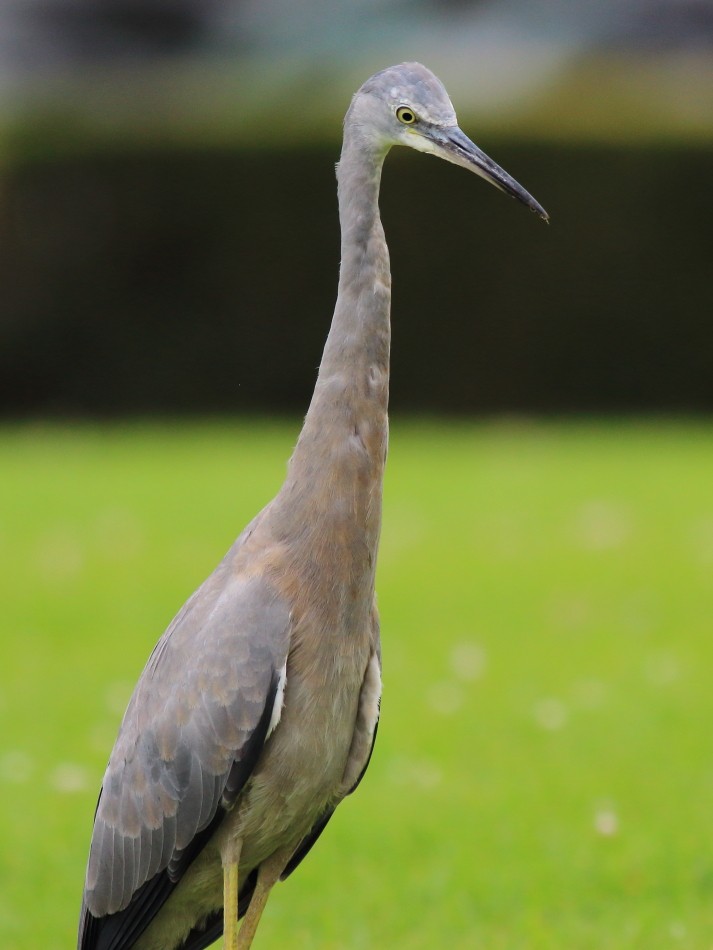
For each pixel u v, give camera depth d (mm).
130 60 39500
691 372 23281
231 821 5449
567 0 37656
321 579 5379
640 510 15961
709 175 22719
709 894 7320
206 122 23562
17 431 22906
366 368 5496
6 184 23234
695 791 8625
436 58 36281
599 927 6910
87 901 5801
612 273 23078
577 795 8578
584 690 10406
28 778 8805
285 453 19625
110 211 23281
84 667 10891
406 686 10586
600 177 22812
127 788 5559
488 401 23500
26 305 23625
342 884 7484
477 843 7938
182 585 13125
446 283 23219
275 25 38812
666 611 12359
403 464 18922
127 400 23891
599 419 23266
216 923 6035
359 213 5559
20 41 39500
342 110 24094
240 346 23609
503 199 22984
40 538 14781
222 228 23266
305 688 5340
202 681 5344
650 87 26578
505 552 14297
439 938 6848
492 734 9617
